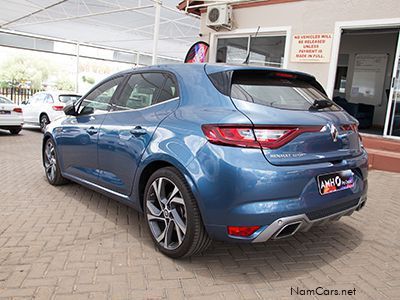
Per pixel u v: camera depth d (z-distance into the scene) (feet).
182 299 8.06
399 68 24.91
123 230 11.84
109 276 8.89
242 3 30.76
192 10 34.76
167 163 9.91
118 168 11.71
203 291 8.43
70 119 15.15
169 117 10.09
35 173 19.56
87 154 13.46
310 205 8.71
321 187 9.03
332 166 9.30
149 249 10.48
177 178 9.34
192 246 9.22
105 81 14.06
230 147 8.34
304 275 9.39
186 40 62.59
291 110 9.22
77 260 9.63
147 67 12.21
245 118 8.43
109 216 13.10
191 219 9.05
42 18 53.42
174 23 49.96
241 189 8.16
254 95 9.36
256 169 8.15
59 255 9.88
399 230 12.87
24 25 58.49
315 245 11.36
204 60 33.42
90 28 57.36
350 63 38.88
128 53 83.30
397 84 25.13
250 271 9.50
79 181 14.42
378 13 24.23
